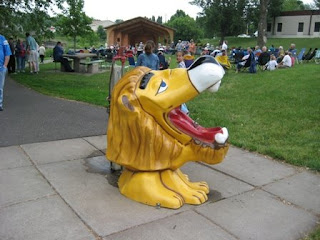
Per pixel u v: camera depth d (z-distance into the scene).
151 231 3.04
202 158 3.44
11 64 15.05
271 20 52.44
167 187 3.53
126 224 3.13
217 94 10.30
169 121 3.40
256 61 16.28
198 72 3.20
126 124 3.45
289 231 3.19
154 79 3.40
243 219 3.35
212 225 3.20
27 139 5.61
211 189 4.02
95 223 3.13
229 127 6.70
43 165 4.53
